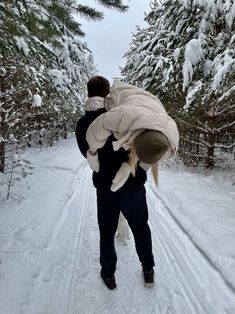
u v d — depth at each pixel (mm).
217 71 6574
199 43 8094
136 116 1999
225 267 2883
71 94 14125
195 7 8469
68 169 7793
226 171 8375
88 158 2320
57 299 2531
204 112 8102
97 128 2131
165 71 9156
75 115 16297
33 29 3760
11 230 3770
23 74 6023
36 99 6242
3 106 6254
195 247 3426
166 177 7195
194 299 2525
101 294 2609
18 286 2639
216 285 2701
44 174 7039
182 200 4992
